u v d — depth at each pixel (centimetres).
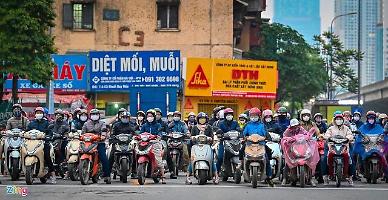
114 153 1745
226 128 1794
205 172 1722
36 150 1670
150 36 4425
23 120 1808
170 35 4422
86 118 1909
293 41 6188
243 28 5459
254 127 1692
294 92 6300
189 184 1750
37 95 3691
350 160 1745
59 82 3753
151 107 3431
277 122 1861
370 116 1847
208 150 1744
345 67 6981
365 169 1839
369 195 1470
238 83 3959
